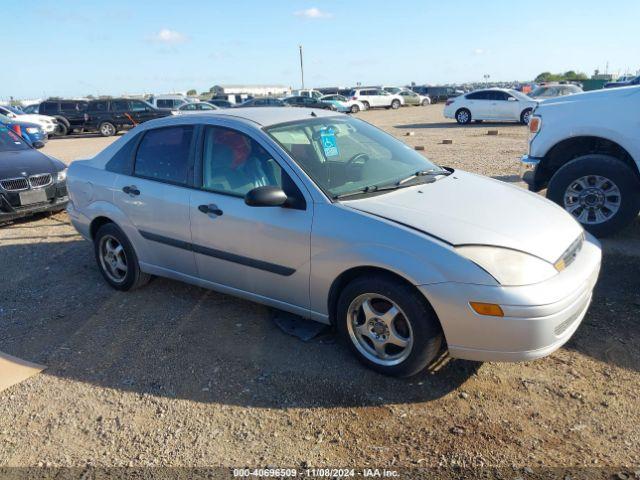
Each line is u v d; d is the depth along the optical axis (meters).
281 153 3.58
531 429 2.82
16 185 7.16
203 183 3.98
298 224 3.41
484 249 2.92
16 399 3.31
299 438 2.84
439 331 3.06
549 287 2.86
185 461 2.72
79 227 5.04
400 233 3.04
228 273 3.94
